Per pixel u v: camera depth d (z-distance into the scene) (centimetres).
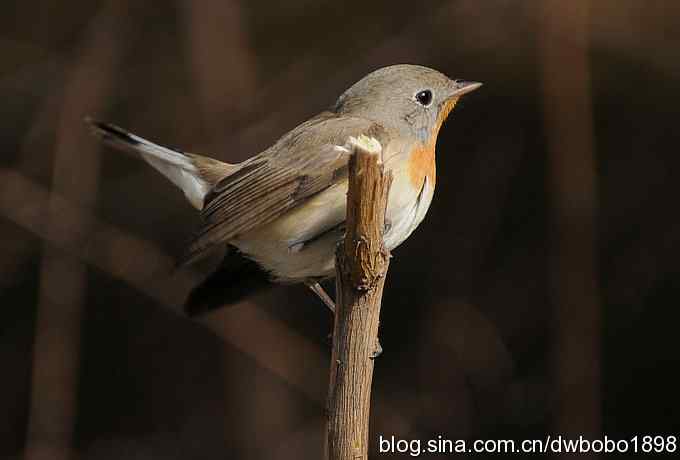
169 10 1265
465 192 1247
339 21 1242
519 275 1235
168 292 1221
